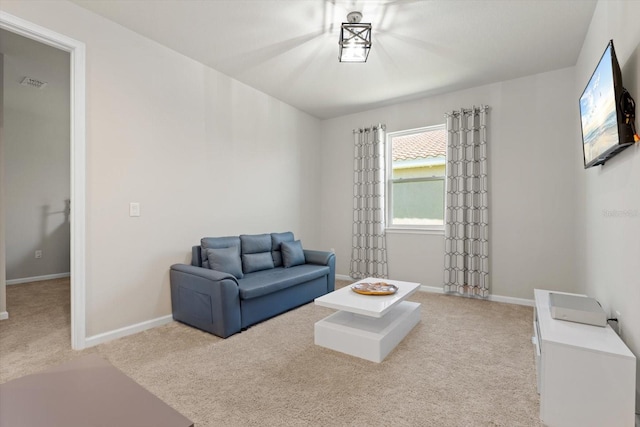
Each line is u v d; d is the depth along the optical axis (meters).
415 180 4.66
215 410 1.73
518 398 1.86
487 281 3.92
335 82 3.92
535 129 3.69
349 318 2.75
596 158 2.07
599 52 2.38
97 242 2.60
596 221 2.47
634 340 1.64
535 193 3.70
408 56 3.27
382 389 1.95
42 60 3.34
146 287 2.94
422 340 2.69
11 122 4.88
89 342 2.54
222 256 3.22
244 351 2.46
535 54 3.22
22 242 5.00
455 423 1.64
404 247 4.65
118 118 2.73
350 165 5.15
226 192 3.74
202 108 3.45
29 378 1.05
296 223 4.89
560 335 1.68
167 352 2.44
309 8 2.52
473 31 2.81
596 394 1.53
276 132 4.49
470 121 4.03
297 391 1.92
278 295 3.28
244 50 3.18
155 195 3.02
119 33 2.74
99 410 0.88
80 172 2.48
